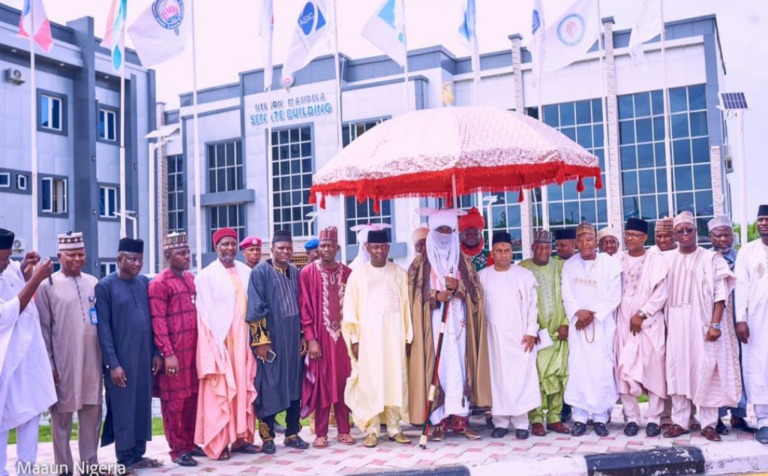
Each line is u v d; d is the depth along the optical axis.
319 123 28.66
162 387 5.82
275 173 29.61
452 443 6.27
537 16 11.03
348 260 26.56
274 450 6.17
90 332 5.43
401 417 6.43
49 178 25.44
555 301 6.63
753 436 6.14
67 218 26.02
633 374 6.27
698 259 6.12
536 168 5.52
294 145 29.25
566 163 5.55
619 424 6.89
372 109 27.62
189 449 6.06
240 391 6.02
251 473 5.50
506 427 6.52
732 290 6.11
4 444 5.02
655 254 6.40
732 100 9.14
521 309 6.44
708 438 6.02
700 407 6.06
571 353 6.46
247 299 6.20
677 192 24.67
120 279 5.64
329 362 6.34
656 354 6.22
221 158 31.28
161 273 5.95
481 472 5.28
